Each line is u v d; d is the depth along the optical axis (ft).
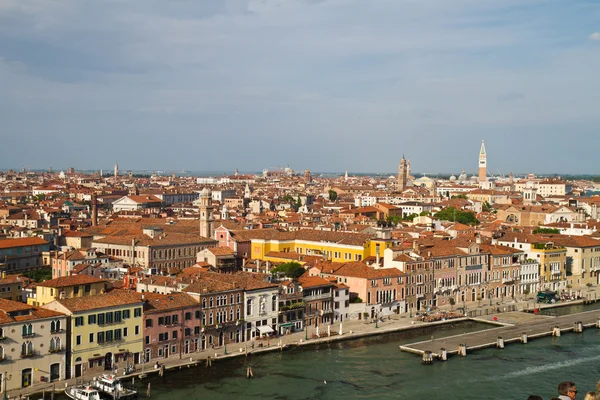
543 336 647.97
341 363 546.67
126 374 495.82
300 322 643.86
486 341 614.75
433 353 570.87
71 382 474.49
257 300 605.73
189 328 555.69
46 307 498.28
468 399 472.44
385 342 614.34
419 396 476.95
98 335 498.69
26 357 461.37
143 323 524.11
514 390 491.31
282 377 509.35
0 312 458.91
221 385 488.02
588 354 587.27
